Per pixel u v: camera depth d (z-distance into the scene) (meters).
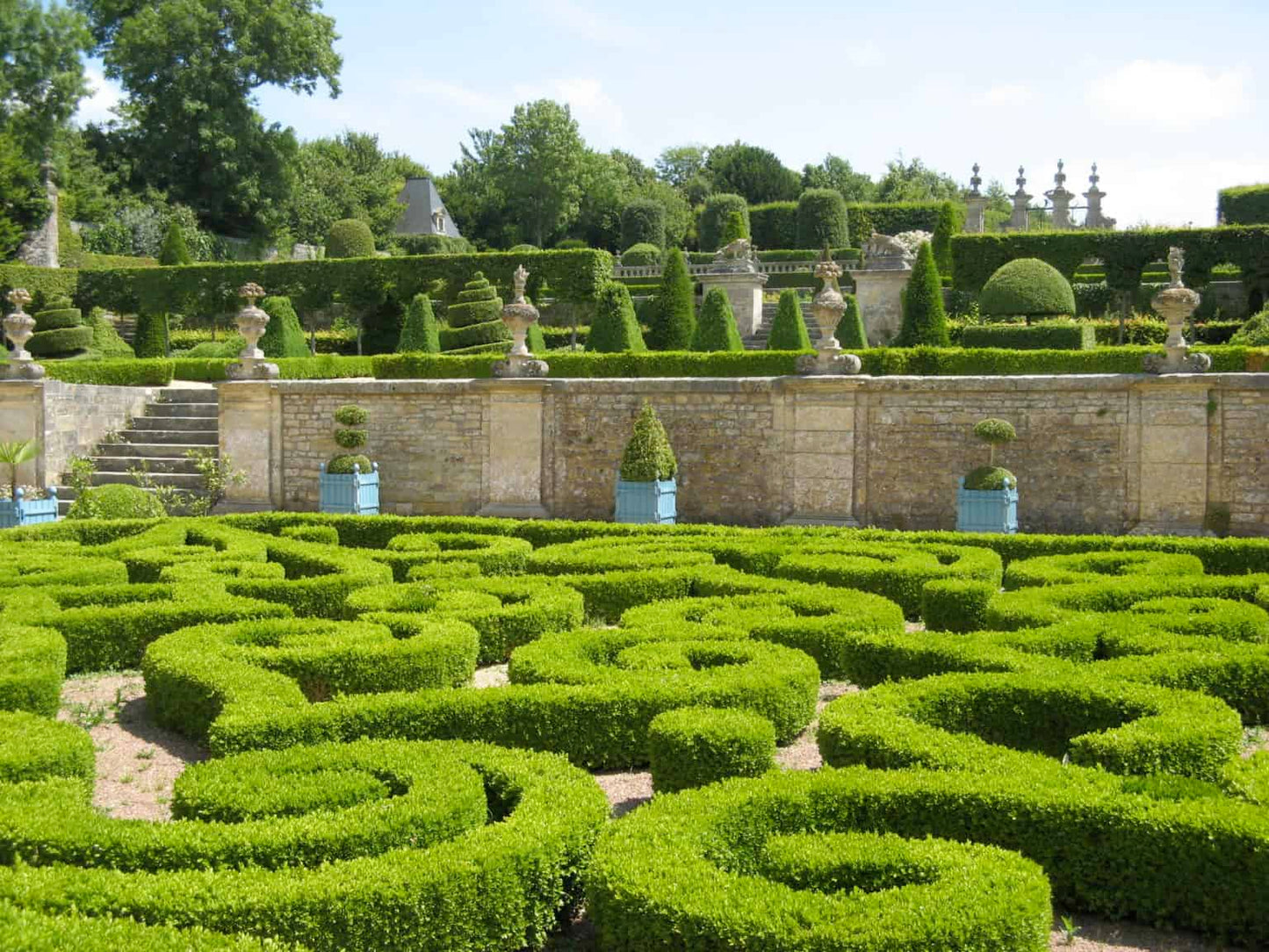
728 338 27.61
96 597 10.09
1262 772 5.39
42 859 4.62
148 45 52.81
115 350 35.75
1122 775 5.60
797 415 16.95
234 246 54.19
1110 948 4.86
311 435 19.41
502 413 18.23
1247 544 12.41
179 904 4.17
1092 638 8.20
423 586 10.36
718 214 63.56
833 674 8.60
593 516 18.16
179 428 22.53
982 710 6.71
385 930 4.31
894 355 20.14
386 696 6.77
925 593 10.20
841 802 5.23
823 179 86.06
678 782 6.07
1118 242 34.50
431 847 4.61
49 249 46.12
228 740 6.29
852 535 13.67
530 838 4.71
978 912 4.14
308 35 54.50
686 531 14.27
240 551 12.45
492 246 76.31
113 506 16.41
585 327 41.50
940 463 16.66
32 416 20.72
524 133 74.00
